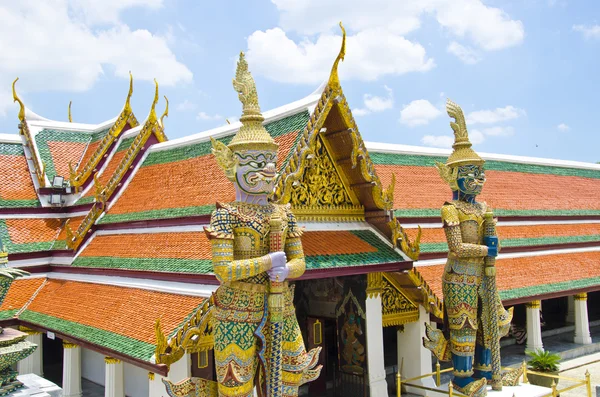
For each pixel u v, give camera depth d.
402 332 18.03
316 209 14.64
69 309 17.28
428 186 24.31
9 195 22.86
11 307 19.36
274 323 10.04
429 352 17.80
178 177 18.42
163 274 14.98
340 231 15.07
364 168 14.56
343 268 13.70
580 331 24.94
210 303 12.00
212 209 15.05
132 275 16.47
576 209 28.78
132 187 20.48
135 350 12.62
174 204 17.08
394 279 16.86
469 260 14.12
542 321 27.84
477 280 14.29
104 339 13.98
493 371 14.62
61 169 24.98
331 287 16.95
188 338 11.85
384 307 16.95
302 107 15.22
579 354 24.11
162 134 22.12
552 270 23.77
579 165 33.56
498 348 14.66
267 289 10.22
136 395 16.94
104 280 17.73
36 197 23.39
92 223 20.34
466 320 14.14
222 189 15.73
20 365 19.11
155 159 20.70
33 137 25.48
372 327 15.83
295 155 13.05
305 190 14.41
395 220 15.31
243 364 10.04
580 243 26.70
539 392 14.89
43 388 14.94
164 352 11.43
